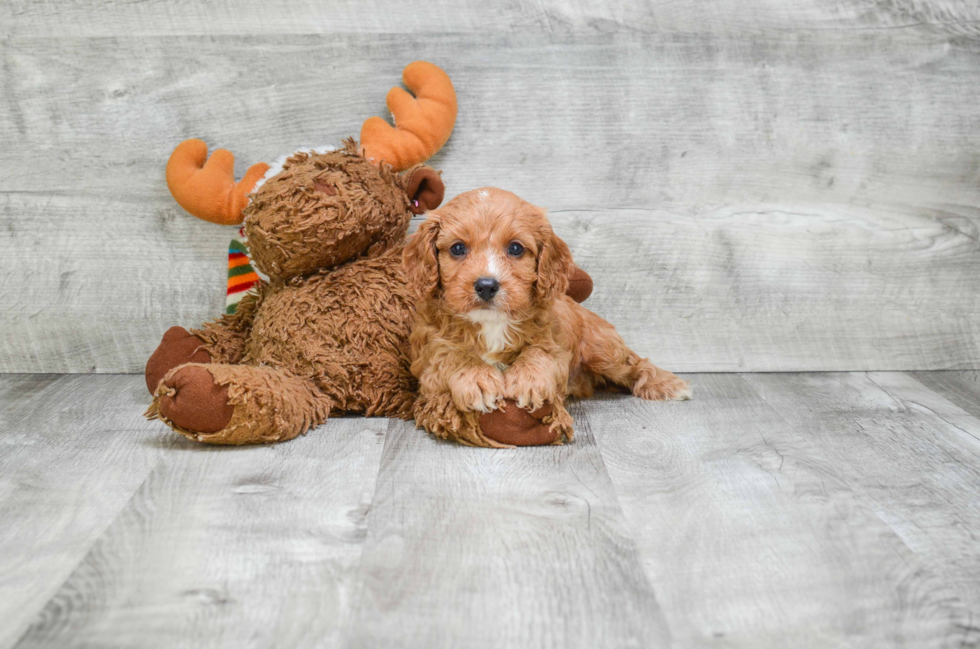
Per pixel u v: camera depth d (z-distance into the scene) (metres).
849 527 1.61
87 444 2.05
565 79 2.67
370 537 1.55
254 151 2.69
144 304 2.76
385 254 2.32
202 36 2.60
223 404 1.94
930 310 2.81
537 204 2.75
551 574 1.42
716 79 2.69
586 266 2.79
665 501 1.72
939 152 2.76
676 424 2.23
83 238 2.71
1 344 2.76
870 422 2.26
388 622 1.27
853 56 2.70
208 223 2.71
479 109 2.68
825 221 2.78
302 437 2.10
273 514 1.64
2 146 2.64
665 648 1.22
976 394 2.57
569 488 1.78
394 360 2.25
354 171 2.25
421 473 1.86
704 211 2.77
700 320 2.80
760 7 2.66
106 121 2.64
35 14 2.56
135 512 1.65
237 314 2.49
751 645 1.23
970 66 2.71
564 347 2.16
